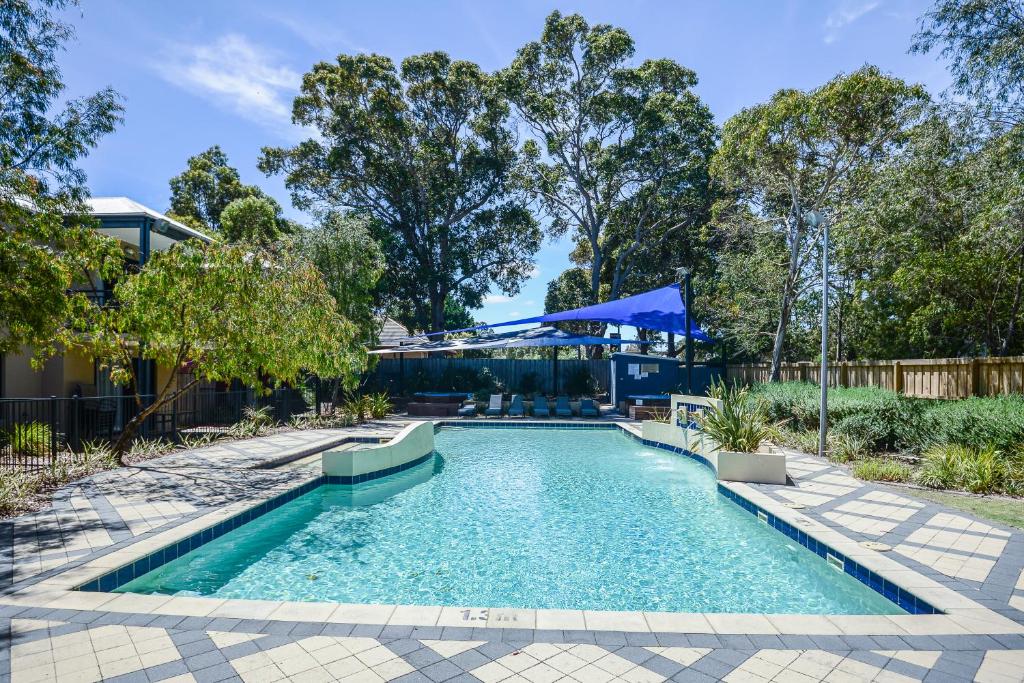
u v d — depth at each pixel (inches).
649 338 1409.9
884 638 142.0
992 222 386.0
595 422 660.1
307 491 328.5
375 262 810.2
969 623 150.1
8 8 321.7
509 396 925.8
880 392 441.4
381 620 150.4
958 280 442.0
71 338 368.5
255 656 131.0
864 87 588.1
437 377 1013.2
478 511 311.9
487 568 227.1
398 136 1230.9
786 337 857.5
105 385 571.2
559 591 204.4
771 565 230.7
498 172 1263.5
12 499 267.1
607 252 1406.3
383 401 728.3
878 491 309.3
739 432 379.2
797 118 621.6
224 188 1331.2
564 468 434.9
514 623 149.4
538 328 903.7
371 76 1199.6
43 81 337.1
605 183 1288.1
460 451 514.6
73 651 132.3
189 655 131.0
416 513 308.2
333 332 490.6
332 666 127.0
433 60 1239.5
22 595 164.1
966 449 334.6
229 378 416.8
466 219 1325.0
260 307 386.6
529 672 125.1
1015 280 433.4
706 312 1024.9
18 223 305.0
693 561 234.8
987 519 250.4
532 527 282.8
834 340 784.3
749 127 668.7
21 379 507.2
